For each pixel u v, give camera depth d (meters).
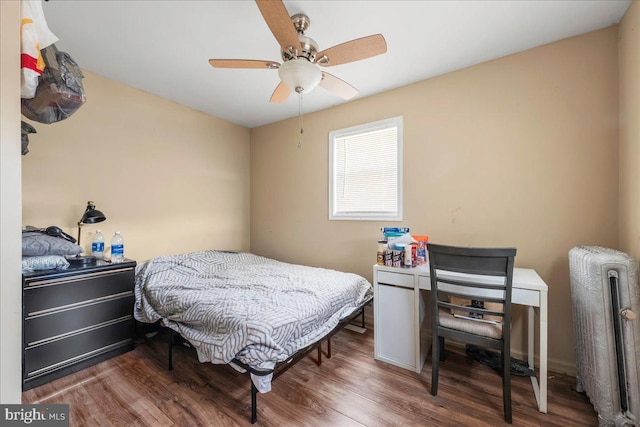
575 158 1.83
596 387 1.35
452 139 2.29
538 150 1.95
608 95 1.72
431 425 1.39
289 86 1.58
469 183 2.21
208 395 1.62
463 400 1.58
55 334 1.76
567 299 1.85
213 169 3.37
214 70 2.28
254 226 3.80
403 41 1.87
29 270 1.71
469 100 2.21
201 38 1.86
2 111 0.73
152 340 2.35
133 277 2.19
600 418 1.33
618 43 1.68
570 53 1.83
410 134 2.50
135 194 2.64
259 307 1.68
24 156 2.01
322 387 1.70
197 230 3.19
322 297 1.91
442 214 2.34
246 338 1.41
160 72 2.32
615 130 1.70
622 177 1.63
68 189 2.22
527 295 1.55
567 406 1.52
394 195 2.65
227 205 3.54
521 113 2.00
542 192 1.94
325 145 3.09
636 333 1.28
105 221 2.44
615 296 1.32
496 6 1.55
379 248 2.09
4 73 0.74
